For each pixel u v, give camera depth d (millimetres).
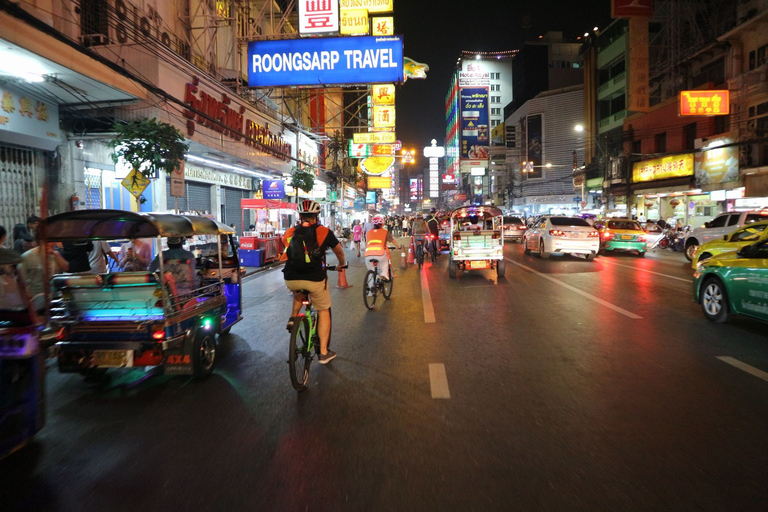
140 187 11727
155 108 13617
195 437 4059
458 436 3955
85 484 3355
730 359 5918
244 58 23656
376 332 7684
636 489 3133
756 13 27609
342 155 47844
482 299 10492
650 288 11641
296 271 5473
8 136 10906
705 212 31250
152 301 5191
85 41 13344
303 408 4645
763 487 3135
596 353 6258
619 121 44875
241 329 8258
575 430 4023
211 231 6477
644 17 35344
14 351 3662
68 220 5395
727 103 26609
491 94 126125
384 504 3021
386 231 10070
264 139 22453
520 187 78875
